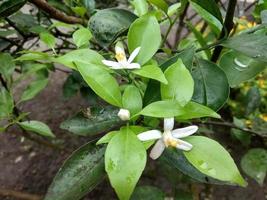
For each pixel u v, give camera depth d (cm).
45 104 60
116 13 20
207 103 18
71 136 53
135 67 15
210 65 18
